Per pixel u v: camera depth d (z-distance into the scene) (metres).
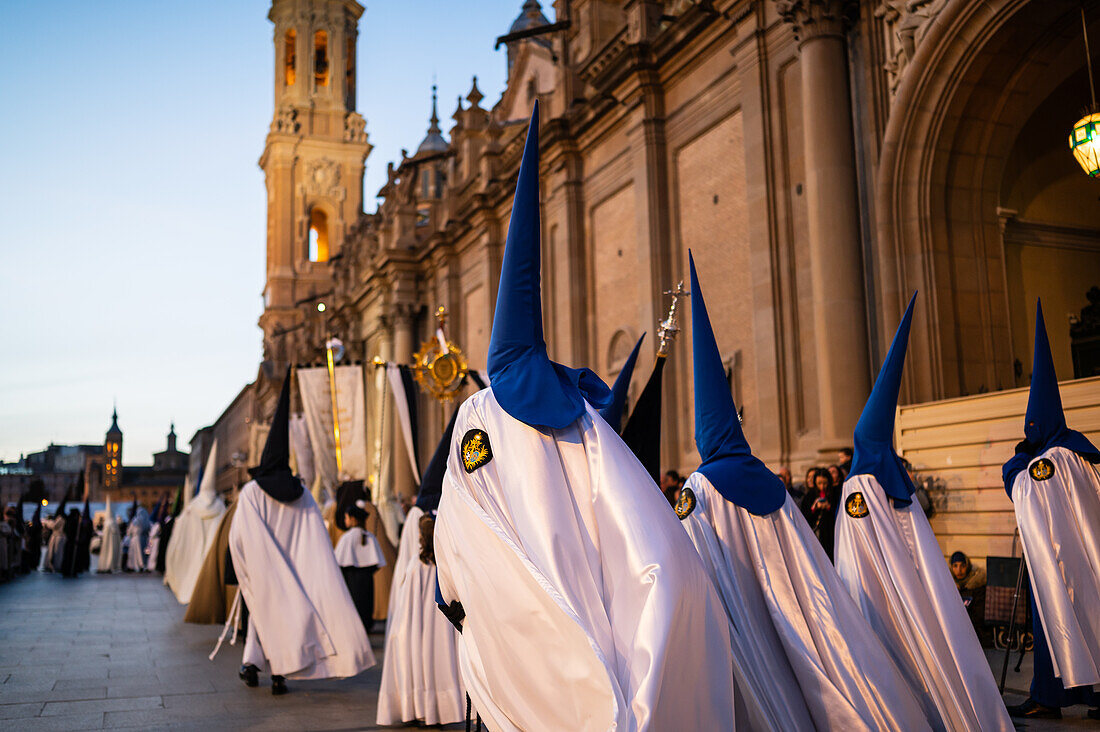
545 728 2.72
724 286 15.22
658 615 2.62
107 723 6.53
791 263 13.48
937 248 11.46
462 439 3.21
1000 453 9.48
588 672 2.61
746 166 14.28
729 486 4.46
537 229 3.29
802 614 4.32
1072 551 5.84
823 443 11.70
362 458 13.72
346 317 37.97
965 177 11.70
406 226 31.33
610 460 3.00
